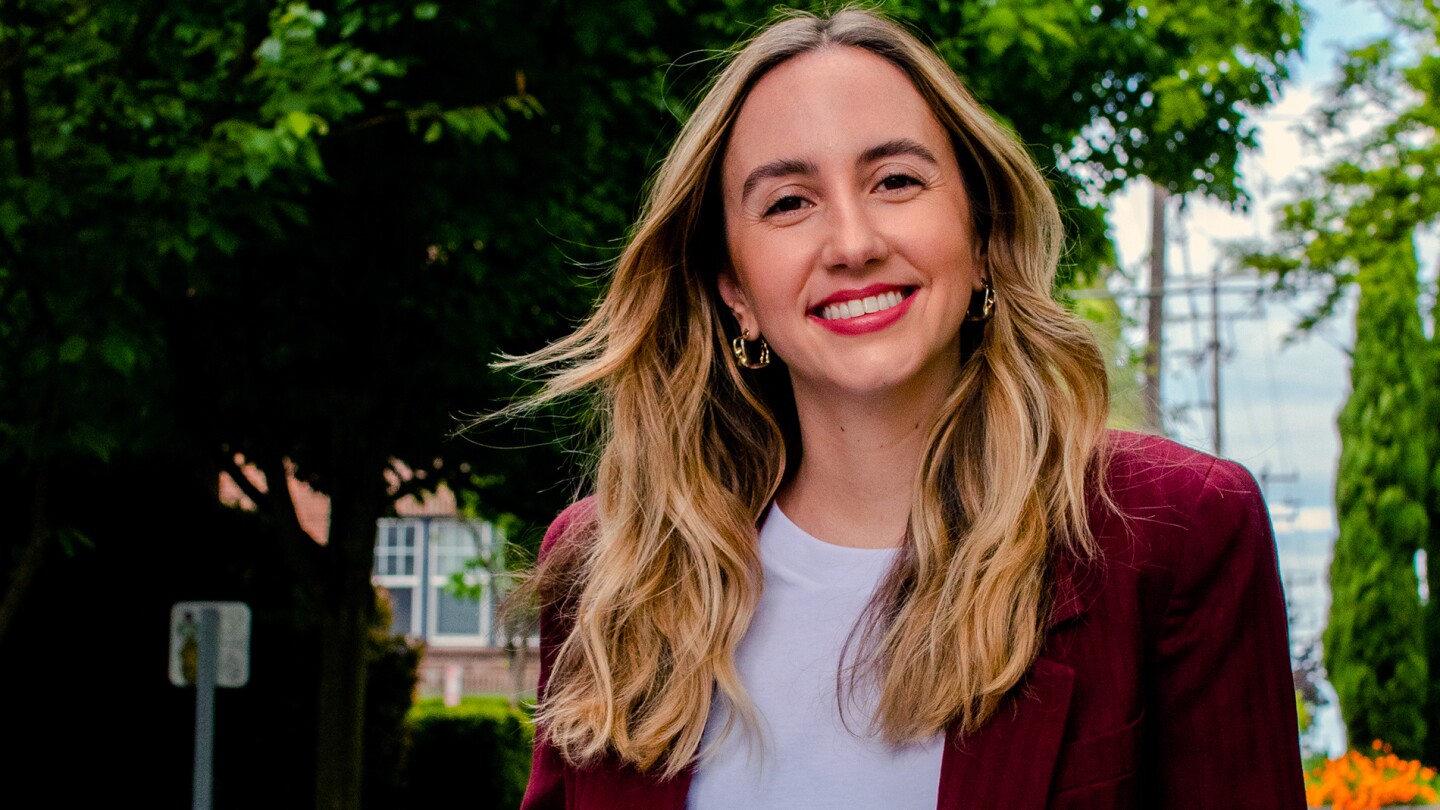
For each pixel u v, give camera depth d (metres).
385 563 33.66
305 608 11.05
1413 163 10.12
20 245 5.00
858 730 1.60
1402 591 17.06
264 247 6.88
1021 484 1.58
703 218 1.86
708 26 7.11
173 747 10.16
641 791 1.69
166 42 5.98
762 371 1.89
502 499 9.76
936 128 1.66
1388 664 17.08
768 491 1.80
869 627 1.63
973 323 1.74
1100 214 9.24
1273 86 8.86
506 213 7.01
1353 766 12.05
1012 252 1.70
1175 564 1.54
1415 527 17.12
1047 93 8.04
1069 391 1.63
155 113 5.41
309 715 10.98
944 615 1.56
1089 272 9.82
